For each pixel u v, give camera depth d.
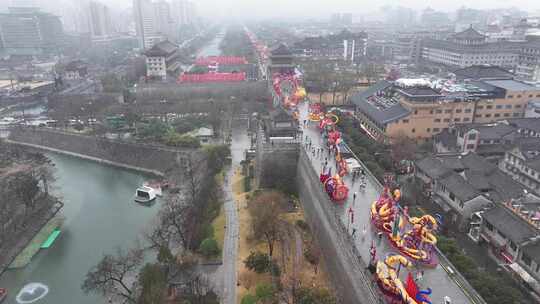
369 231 73.94
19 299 80.56
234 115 188.12
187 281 75.12
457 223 90.81
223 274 80.69
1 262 90.19
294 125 121.44
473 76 175.38
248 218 100.62
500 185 96.56
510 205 84.38
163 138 149.75
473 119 145.50
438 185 100.19
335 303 65.00
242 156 144.00
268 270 79.00
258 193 108.69
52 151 162.88
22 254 94.50
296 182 113.25
